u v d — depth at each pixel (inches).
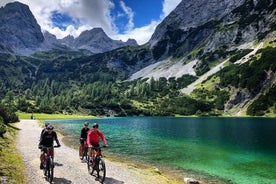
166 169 1231.5
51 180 754.2
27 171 866.8
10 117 3496.6
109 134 2950.3
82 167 991.0
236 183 1026.1
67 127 3912.4
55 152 1382.9
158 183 882.1
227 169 1256.8
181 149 1845.5
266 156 1610.5
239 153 1711.4
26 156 1147.9
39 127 3036.4
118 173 968.9
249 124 4574.3
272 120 5703.7
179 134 2965.1
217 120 6299.2
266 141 2309.3
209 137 2637.8
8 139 1612.9
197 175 1134.4
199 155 1614.2
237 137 2640.3
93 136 830.5
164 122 5684.1
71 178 828.0
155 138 2527.1
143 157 1520.7
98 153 828.6
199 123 5157.5
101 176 876.6
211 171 1211.9
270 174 1165.7
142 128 3909.9
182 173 1161.4
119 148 1863.9
